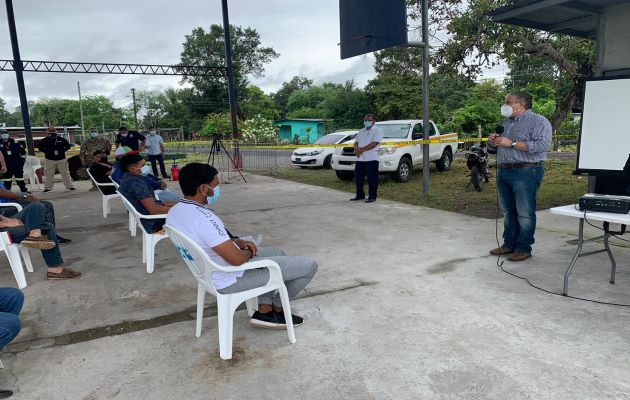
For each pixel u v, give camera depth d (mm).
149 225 4789
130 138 13133
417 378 2635
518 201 4539
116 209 8750
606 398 2385
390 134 11984
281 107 76938
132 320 3588
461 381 2588
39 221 4344
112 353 3059
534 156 4414
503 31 11789
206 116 53625
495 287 3980
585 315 3369
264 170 15719
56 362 2959
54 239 4516
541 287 3939
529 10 5637
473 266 4562
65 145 11836
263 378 2695
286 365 2832
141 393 2582
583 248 5004
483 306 3594
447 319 3385
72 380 2740
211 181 2850
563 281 4059
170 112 59719
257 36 55094
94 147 11758
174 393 2572
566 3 5637
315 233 6242
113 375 2781
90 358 2998
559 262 4574
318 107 69250
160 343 3182
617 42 5824
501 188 4750
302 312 3592
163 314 3691
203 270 2879
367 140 8445
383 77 35219
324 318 3475
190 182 2814
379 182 11469
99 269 4926
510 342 3008
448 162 13383
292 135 52812
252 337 3219
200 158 22156
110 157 15094
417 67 15375
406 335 3160
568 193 8484
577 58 12414
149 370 2828
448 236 5785
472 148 9461
